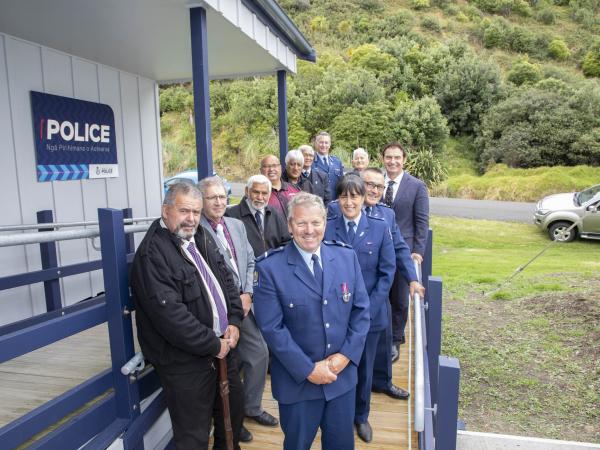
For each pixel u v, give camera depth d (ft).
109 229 6.35
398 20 109.09
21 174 12.50
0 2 9.48
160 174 18.75
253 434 8.77
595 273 26.45
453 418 5.53
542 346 18.84
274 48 14.70
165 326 5.99
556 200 37.40
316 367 6.14
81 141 14.52
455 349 19.04
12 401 7.48
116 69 16.19
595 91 67.82
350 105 72.38
